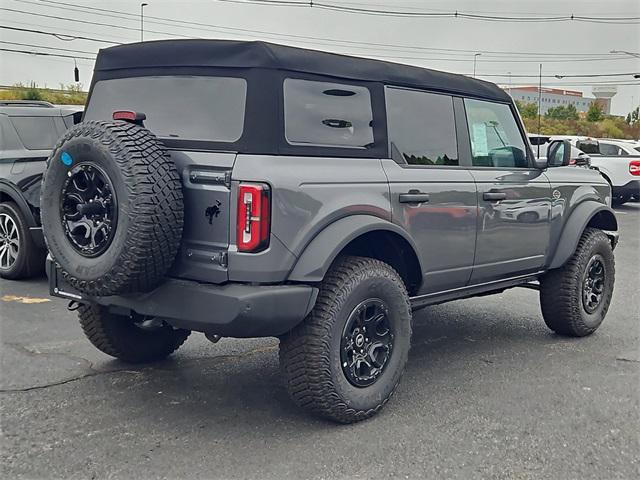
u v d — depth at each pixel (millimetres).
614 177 17781
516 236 5324
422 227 4469
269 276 3604
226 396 4461
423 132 4672
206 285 3662
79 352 5258
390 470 3533
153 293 3779
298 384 3873
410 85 4621
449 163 4852
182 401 4359
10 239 7570
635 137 54188
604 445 3902
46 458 3562
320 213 3789
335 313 3852
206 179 3652
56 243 3756
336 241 3812
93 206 3582
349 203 3938
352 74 4238
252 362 5148
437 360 5367
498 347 5758
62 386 4559
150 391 4516
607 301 6289
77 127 3715
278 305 3627
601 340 6035
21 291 7133
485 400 4520
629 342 5980
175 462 3549
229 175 3602
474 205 4875
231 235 3598
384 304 4172
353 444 3811
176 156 3752
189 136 3922
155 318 4078
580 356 5531
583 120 59156
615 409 4414
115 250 3512
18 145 7477
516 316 6875
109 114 4391
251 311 3557
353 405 3996
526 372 5102
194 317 3650
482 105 5242
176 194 3594
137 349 4914
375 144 4324
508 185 5207
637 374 5094
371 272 4043
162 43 4168
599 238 6066
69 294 4145
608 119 59750
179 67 4082
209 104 3924
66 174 3684
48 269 4234
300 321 3779
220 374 4871
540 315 6949
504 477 3506
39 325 5938
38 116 7727
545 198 5594
